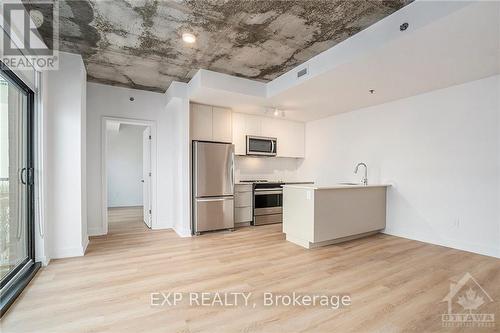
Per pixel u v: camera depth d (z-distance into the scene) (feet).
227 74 12.52
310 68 10.68
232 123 16.31
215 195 14.49
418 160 12.71
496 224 10.19
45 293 7.11
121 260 9.82
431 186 12.21
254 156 18.58
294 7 7.50
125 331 5.48
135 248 11.39
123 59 11.07
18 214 8.73
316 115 17.38
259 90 13.38
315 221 11.19
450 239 11.53
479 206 10.64
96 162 14.02
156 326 5.66
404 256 10.29
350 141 16.20
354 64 9.21
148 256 10.30
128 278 8.15
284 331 5.52
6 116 8.04
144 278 8.16
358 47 8.64
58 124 10.05
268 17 8.01
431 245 11.82
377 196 13.61
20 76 7.89
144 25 8.48
